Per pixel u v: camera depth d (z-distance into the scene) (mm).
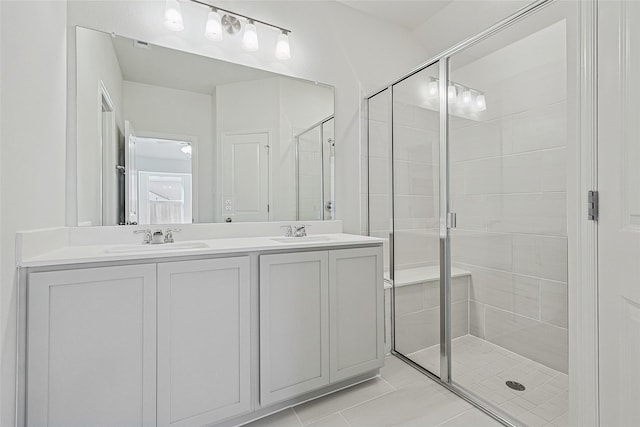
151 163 1783
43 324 1102
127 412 1232
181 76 1861
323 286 1710
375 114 2465
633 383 941
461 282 1997
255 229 2070
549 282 1732
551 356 1722
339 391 1845
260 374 1521
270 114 2127
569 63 1171
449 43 2666
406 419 1587
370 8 2475
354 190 2463
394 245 2354
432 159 2055
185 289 1354
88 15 1605
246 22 2025
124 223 1701
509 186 1910
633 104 938
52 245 1326
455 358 1949
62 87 1477
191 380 1361
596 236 1067
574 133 1149
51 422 1110
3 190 934
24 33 1066
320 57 2322
